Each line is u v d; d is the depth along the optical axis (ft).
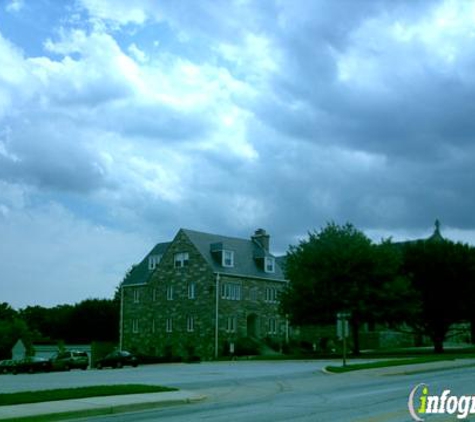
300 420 49.78
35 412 56.70
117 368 174.60
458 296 176.76
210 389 83.30
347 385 85.35
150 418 54.60
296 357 178.19
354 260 170.09
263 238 237.86
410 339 251.39
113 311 332.80
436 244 184.55
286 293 181.47
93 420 54.80
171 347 220.02
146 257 253.85
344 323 116.98
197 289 216.33
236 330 215.10
